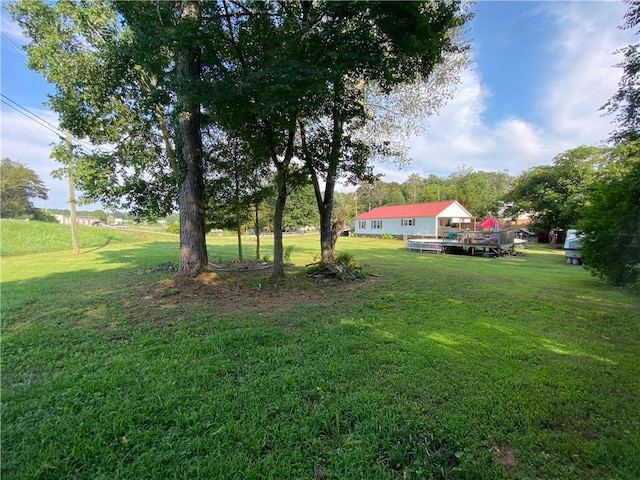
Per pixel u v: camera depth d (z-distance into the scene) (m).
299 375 2.71
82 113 6.84
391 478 1.63
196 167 7.08
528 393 2.46
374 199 57.19
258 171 9.65
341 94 6.14
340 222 9.52
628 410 2.25
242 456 1.76
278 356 3.13
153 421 2.04
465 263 13.09
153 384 2.52
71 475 1.61
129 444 1.83
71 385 2.50
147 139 8.03
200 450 1.80
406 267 10.84
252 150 7.48
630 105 5.07
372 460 1.76
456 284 7.42
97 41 6.77
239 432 1.94
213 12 5.27
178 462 1.71
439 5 5.46
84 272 8.95
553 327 4.19
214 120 7.91
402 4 4.68
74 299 5.56
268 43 5.57
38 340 3.54
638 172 6.09
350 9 4.98
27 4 6.52
